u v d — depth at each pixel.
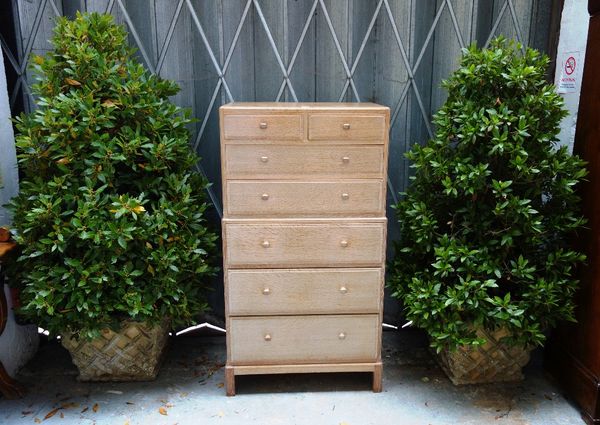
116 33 2.02
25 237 1.91
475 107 1.95
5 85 2.14
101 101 1.98
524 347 2.03
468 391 2.18
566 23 2.29
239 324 2.07
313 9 2.31
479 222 1.99
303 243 2.00
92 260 1.91
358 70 2.39
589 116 1.97
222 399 2.12
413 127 2.47
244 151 1.92
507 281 2.08
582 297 2.02
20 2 2.20
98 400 2.10
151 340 2.17
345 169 1.95
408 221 2.15
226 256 2.01
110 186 1.95
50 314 1.90
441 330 1.99
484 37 2.39
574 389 2.06
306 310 2.07
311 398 2.13
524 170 1.83
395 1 2.33
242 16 2.30
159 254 1.96
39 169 1.97
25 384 2.20
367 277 2.05
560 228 1.94
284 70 2.36
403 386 2.21
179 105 2.37
